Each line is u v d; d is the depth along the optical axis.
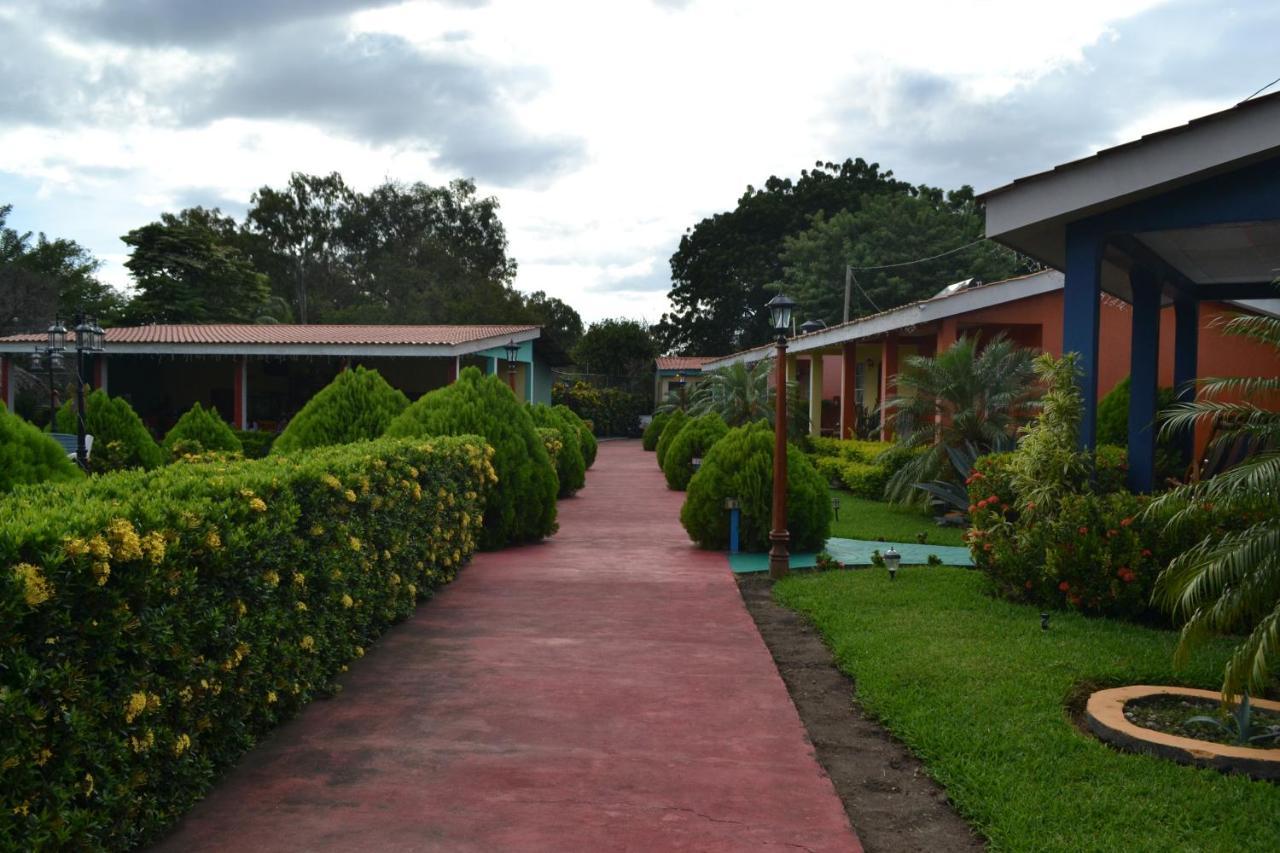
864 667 5.42
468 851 3.27
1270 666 4.81
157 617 3.05
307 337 24.67
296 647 4.48
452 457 8.03
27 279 33.50
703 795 3.77
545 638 6.32
